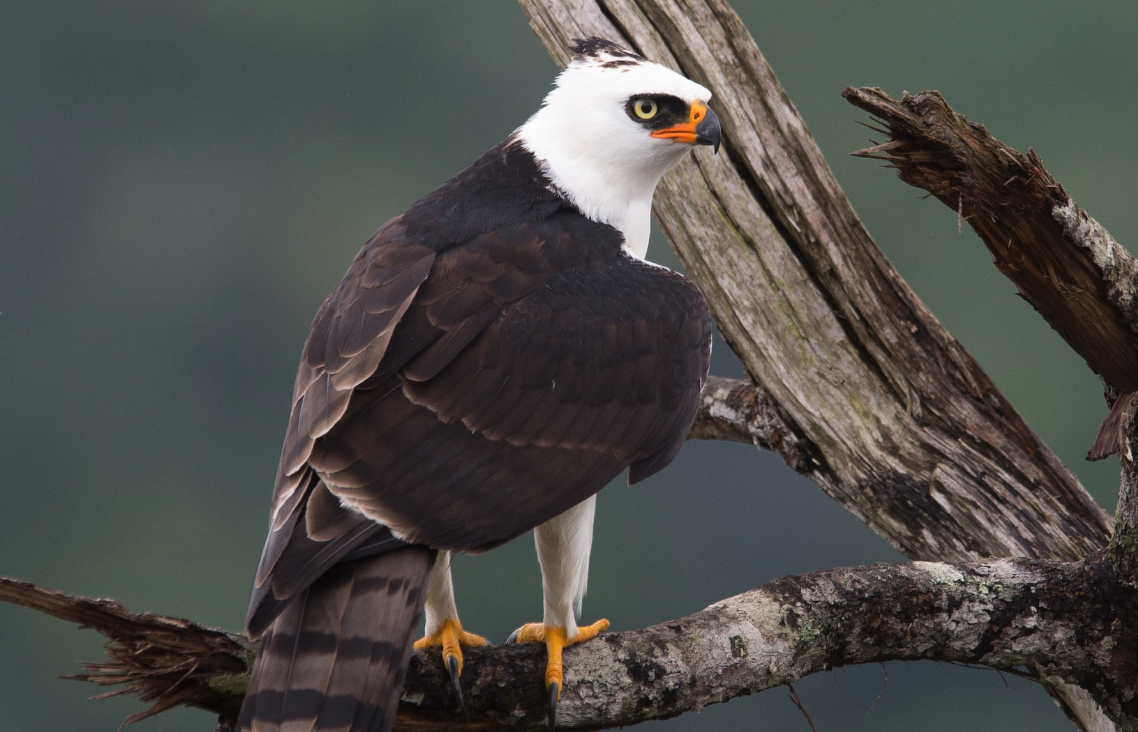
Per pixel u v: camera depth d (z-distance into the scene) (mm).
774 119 10477
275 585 6461
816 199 10367
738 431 11141
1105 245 7910
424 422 7289
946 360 10133
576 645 7680
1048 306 8273
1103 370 8422
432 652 7664
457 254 8023
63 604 6535
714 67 10594
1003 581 8109
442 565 7902
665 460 8281
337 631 6469
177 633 6727
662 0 10734
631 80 8953
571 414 7762
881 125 7895
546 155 9000
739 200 10547
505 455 7461
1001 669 9086
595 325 7977
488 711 7504
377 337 7469
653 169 9172
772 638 7727
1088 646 8094
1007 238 8023
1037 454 9859
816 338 10445
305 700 6281
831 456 10438
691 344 8391
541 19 11180
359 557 6758
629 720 7605
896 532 10242
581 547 8047
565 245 8312
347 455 7047
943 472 10016
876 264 10250
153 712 6879
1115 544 8023
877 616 7926
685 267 10836
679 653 7582
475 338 7652
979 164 7703
